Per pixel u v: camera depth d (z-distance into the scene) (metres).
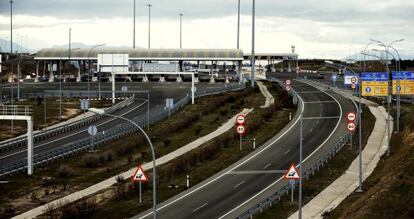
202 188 56.09
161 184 57.81
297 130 86.19
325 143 77.00
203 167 65.44
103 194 53.72
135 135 84.56
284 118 96.19
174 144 78.44
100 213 47.50
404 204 46.41
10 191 54.91
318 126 88.81
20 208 49.25
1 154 72.38
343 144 76.31
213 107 107.12
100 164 67.19
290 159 68.50
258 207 45.88
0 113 79.81
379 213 44.38
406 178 53.75
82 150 73.31
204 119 97.75
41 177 60.50
